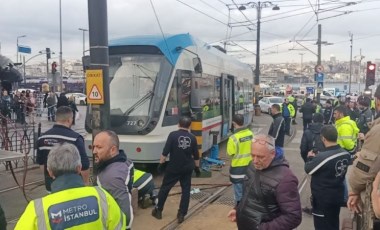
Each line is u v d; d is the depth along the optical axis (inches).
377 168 125.4
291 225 131.6
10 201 315.6
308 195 344.5
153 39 406.6
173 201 322.3
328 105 753.6
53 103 1055.6
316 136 271.6
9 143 499.2
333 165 197.5
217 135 504.7
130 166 153.5
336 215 204.8
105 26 263.0
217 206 310.8
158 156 384.2
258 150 135.5
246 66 839.7
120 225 110.7
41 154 211.0
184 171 269.0
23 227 100.3
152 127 384.5
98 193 109.5
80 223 103.4
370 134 127.8
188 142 269.0
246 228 138.0
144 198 302.0
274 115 377.4
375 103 151.3
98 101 263.4
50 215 101.7
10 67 527.5
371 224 113.3
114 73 401.7
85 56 374.3
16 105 892.0
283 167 136.9
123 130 385.7
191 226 264.2
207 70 502.3
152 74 396.5
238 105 714.2
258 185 136.3
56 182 107.3
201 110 455.8
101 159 147.7
